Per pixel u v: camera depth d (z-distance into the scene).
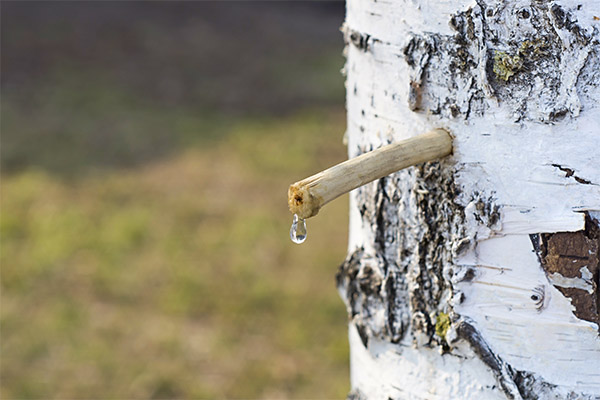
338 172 0.97
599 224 1.05
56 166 6.50
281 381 3.91
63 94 8.20
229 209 5.83
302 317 4.45
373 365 1.31
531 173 1.06
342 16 11.52
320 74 9.05
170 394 3.83
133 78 8.77
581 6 0.99
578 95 1.01
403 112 1.16
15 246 5.21
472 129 1.08
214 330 4.35
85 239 5.32
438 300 1.19
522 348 1.12
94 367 4.02
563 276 1.08
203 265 5.02
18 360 4.07
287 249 5.23
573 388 1.10
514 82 1.04
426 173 1.14
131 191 6.10
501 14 1.03
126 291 4.72
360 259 1.32
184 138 7.20
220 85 8.66
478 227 1.11
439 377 1.21
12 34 9.76
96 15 10.73
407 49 1.12
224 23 10.91
